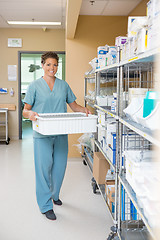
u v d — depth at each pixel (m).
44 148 2.43
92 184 3.23
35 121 2.31
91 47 4.45
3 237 2.10
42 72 6.75
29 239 2.08
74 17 3.08
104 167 2.80
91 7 4.00
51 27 5.96
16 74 6.22
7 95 6.28
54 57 2.43
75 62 4.47
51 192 2.65
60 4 4.23
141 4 3.67
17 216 2.46
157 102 1.26
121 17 4.42
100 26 4.43
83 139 4.10
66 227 2.28
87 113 2.47
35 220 2.39
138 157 1.49
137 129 1.42
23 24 5.70
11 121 6.36
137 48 1.45
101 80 3.76
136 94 1.77
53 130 2.10
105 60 2.57
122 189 2.05
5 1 4.09
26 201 2.80
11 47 6.14
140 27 1.52
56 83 2.55
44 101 2.47
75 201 2.82
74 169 3.97
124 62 1.81
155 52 1.15
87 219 2.43
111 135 2.30
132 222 2.00
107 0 3.70
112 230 2.04
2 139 5.93
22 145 5.74
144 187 1.29
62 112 2.58
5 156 4.79
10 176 3.63
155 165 1.28
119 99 2.01
